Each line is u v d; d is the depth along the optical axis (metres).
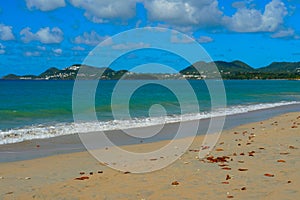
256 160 9.77
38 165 10.20
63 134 16.28
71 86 78.06
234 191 7.05
